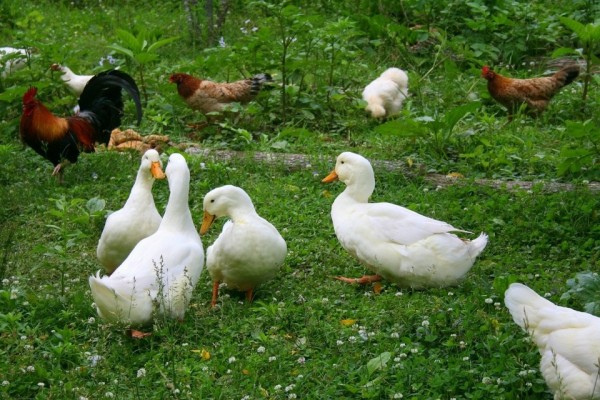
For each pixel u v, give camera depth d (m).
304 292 8.14
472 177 10.51
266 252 7.75
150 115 13.36
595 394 5.77
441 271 7.79
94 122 11.95
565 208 9.55
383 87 13.33
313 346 7.16
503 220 9.55
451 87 14.52
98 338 7.20
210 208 7.91
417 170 11.02
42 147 11.44
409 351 6.91
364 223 8.03
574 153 10.13
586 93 13.73
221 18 17.78
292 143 12.58
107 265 8.56
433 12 17.17
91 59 16.62
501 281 7.78
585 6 17.30
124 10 20.27
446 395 6.39
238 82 13.10
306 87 14.03
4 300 7.80
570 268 8.55
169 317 7.26
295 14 13.26
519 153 11.55
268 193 10.49
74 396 6.43
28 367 6.71
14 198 10.52
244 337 7.25
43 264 8.80
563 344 5.91
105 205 10.38
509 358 6.67
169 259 7.27
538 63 15.88
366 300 7.95
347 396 6.50
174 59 16.72
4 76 14.53
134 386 6.61
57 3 20.81
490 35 16.34
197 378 6.68
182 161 7.79
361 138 12.57
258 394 6.46
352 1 18.23
